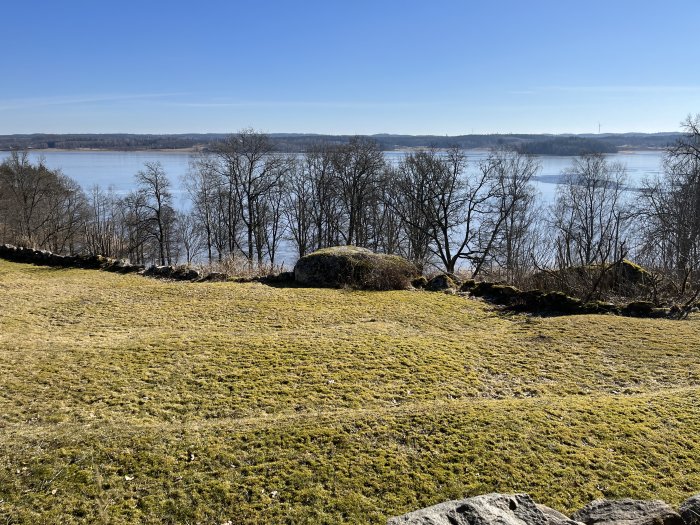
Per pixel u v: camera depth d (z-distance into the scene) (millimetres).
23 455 5641
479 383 8250
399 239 35594
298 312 12156
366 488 5277
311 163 35312
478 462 5715
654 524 3654
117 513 4832
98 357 8758
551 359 9273
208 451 5848
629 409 6965
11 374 7953
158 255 46625
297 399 7461
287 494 5160
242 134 32781
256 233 36219
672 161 25281
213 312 12047
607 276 14500
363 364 8750
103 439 6027
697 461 5766
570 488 5285
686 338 10195
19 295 13117
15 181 42500
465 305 13211
